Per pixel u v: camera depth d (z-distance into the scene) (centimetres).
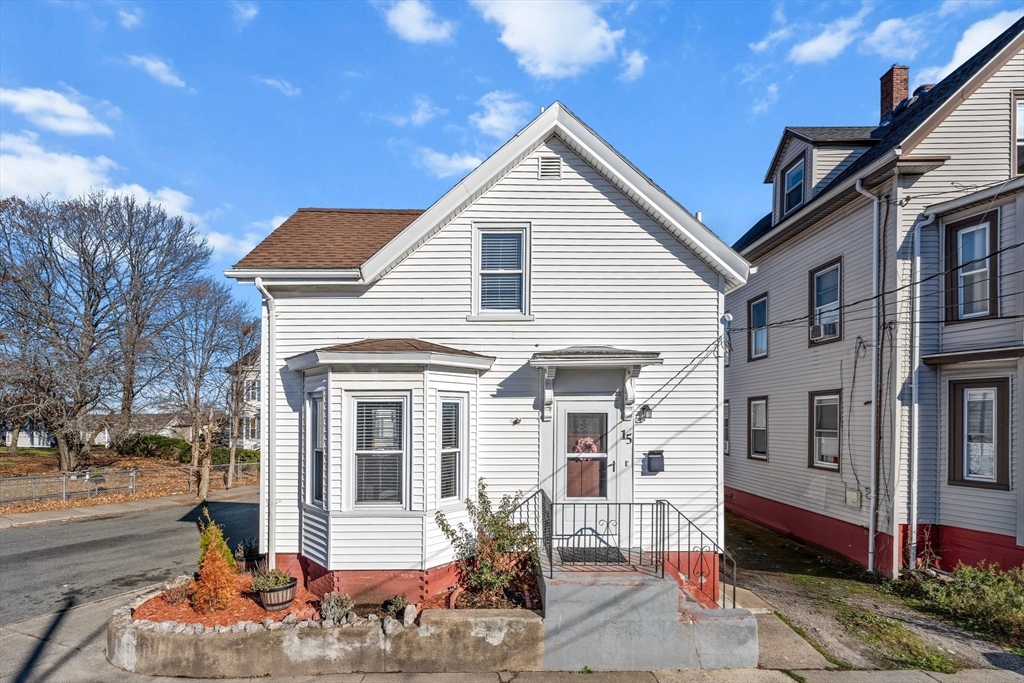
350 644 590
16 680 571
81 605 808
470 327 848
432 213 842
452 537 752
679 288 849
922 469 927
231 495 1944
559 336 845
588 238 856
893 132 1142
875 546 955
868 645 647
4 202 2216
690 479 823
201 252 2689
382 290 852
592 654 602
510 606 672
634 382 827
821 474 1130
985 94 955
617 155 834
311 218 1047
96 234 2423
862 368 1016
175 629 595
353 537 736
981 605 712
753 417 1459
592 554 745
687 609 625
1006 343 852
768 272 1391
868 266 1014
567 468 826
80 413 2172
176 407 2119
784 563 1031
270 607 673
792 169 1359
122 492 1864
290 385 838
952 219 931
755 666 600
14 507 1573
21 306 2203
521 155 855
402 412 755
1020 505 823
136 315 2433
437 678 578
